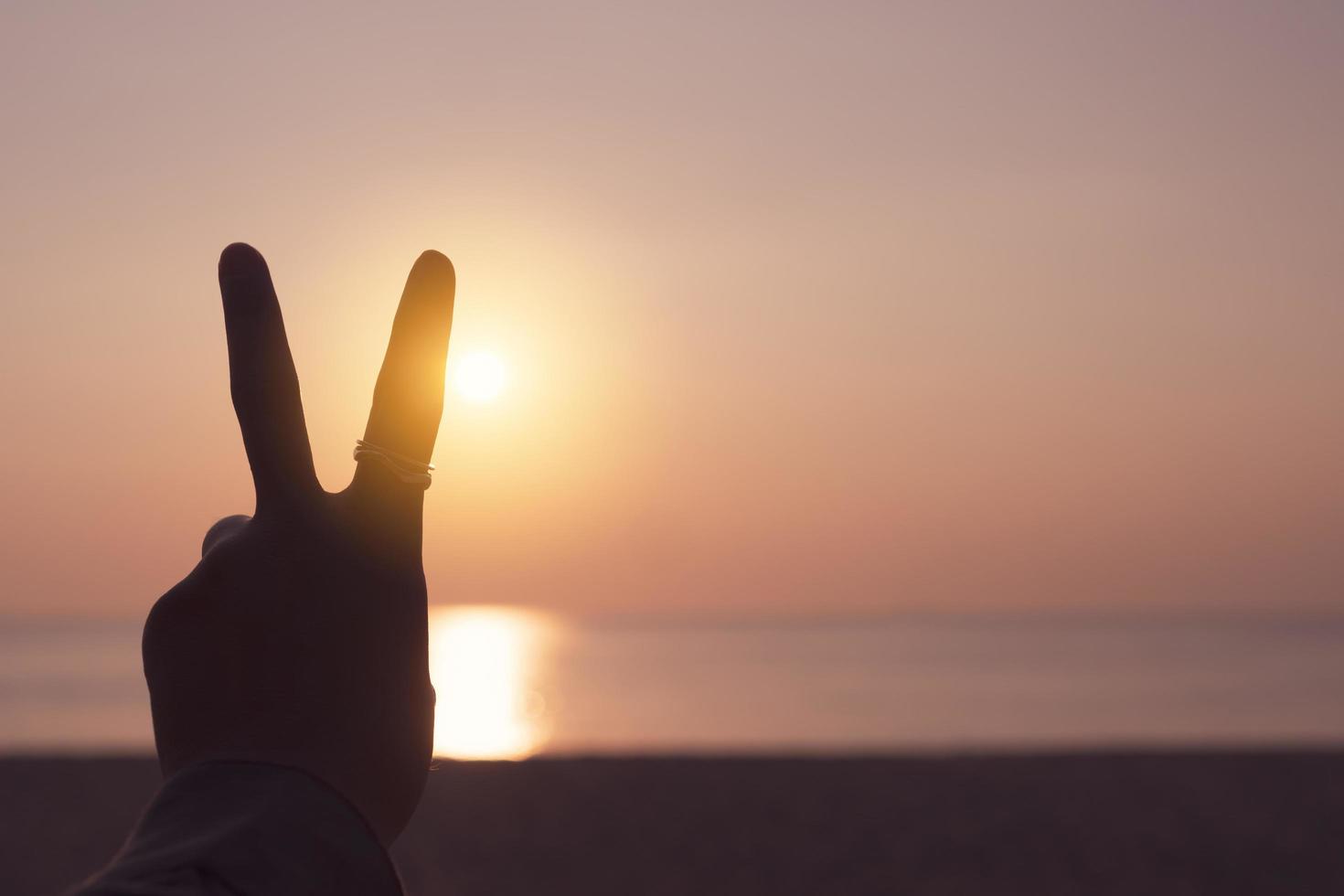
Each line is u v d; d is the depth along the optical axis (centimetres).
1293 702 4622
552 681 7225
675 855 1086
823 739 3198
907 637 17112
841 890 980
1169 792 1402
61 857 1059
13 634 19312
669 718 4288
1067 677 6831
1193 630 19425
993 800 1349
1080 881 1013
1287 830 1201
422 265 89
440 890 958
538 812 1255
